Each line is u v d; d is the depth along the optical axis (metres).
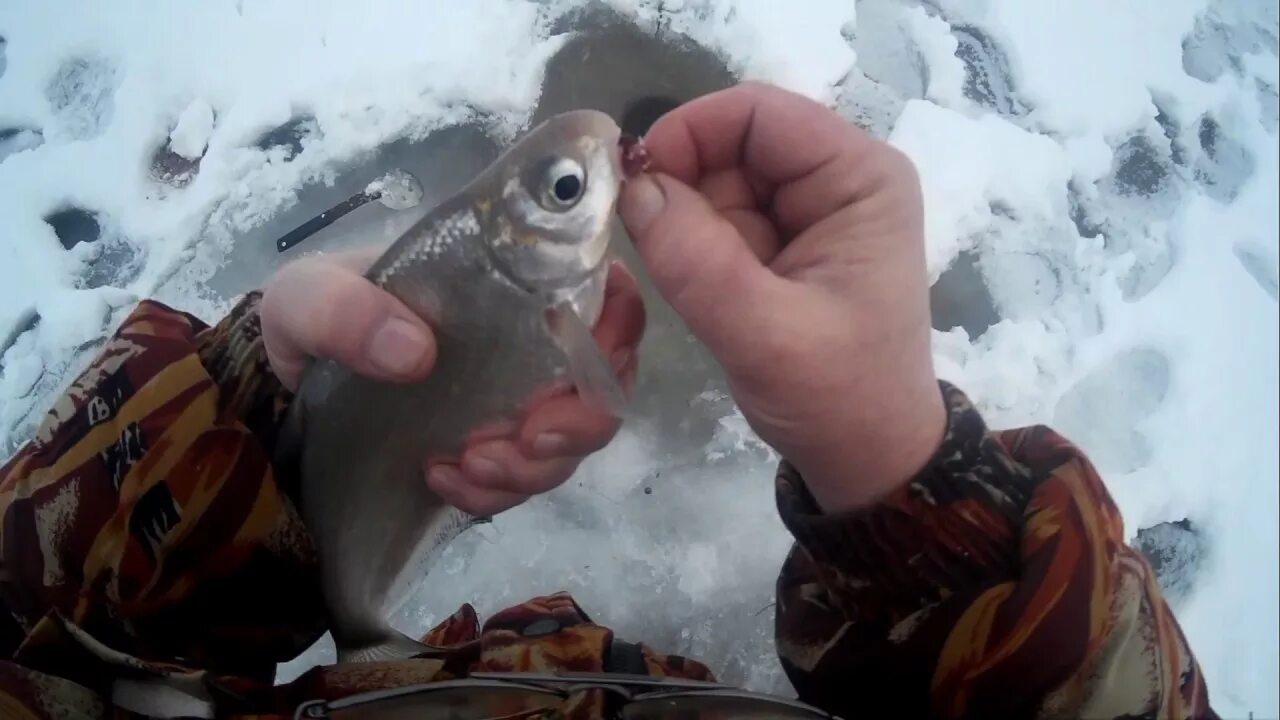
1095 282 0.78
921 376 0.39
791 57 0.80
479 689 0.42
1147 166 0.81
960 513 0.39
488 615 0.71
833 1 0.82
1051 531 0.38
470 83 0.79
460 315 0.44
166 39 0.83
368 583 0.49
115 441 0.46
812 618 0.42
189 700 0.43
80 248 0.78
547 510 0.73
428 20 0.81
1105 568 0.38
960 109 0.81
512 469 0.46
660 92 0.80
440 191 0.78
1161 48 0.85
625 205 0.40
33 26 0.85
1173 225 0.80
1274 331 0.77
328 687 0.46
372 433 0.46
